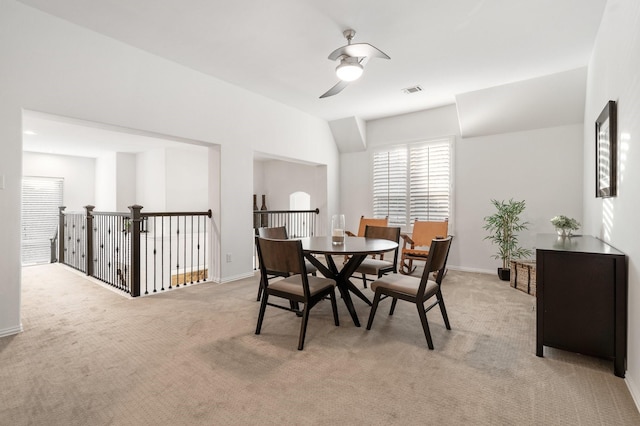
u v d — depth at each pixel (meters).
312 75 3.96
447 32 2.96
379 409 1.64
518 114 4.48
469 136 5.04
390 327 2.73
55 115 2.77
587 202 3.83
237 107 4.31
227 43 3.19
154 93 3.43
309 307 2.39
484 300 3.50
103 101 3.04
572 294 2.11
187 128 3.74
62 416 1.58
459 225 5.16
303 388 1.82
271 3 2.55
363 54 2.67
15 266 2.54
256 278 4.45
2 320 2.49
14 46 2.54
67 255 5.76
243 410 1.63
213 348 2.32
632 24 1.89
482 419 1.56
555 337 2.16
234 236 4.33
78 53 2.88
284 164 8.20
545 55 3.42
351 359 2.16
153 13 2.69
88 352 2.24
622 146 2.12
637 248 1.77
